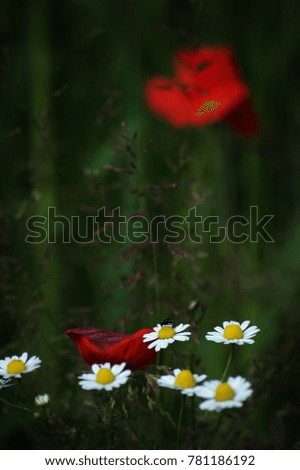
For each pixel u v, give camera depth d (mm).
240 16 2057
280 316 1940
